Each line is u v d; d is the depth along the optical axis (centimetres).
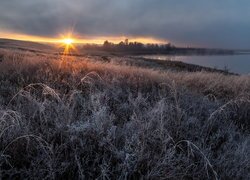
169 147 298
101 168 249
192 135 340
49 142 289
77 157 267
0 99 387
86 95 461
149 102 456
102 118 320
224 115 433
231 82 827
